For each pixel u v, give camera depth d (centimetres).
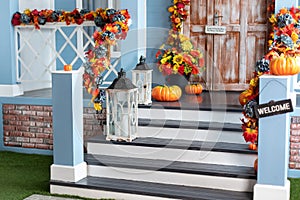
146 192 393
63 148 425
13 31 583
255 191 368
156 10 665
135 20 541
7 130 591
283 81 354
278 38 434
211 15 650
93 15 539
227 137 459
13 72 585
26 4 646
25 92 625
